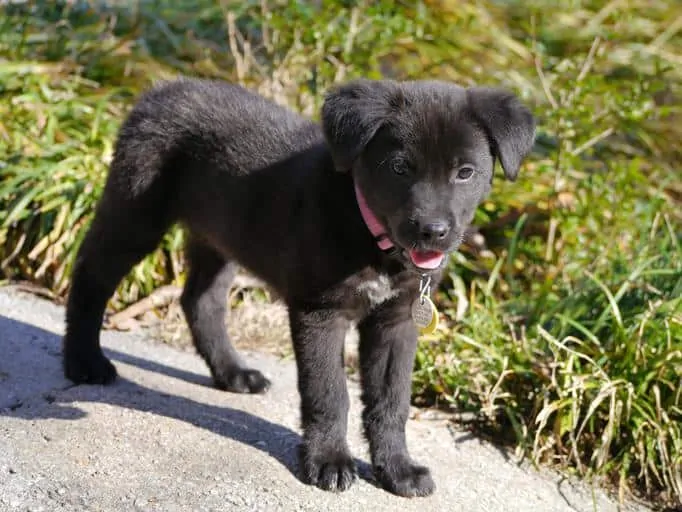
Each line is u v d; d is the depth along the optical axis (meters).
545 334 4.91
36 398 4.48
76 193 5.98
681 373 4.75
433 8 8.64
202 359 5.11
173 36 8.12
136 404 4.50
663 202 6.66
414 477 4.08
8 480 3.78
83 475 3.86
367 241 3.96
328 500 3.92
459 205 3.91
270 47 7.26
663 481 4.62
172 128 4.72
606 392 4.68
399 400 4.18
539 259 6.44
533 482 4.51
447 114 3.88
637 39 9.14
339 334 4.07
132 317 5.64
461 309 5.66
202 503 3.76
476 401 5.00
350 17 7.46
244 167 4.49
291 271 4.07
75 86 7.18
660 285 5.59
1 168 6.20
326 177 4.04
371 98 3.91
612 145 7.81
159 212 4.82
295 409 4.72
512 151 3.93
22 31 7.68
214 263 5.00
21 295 5.74
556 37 8.77
